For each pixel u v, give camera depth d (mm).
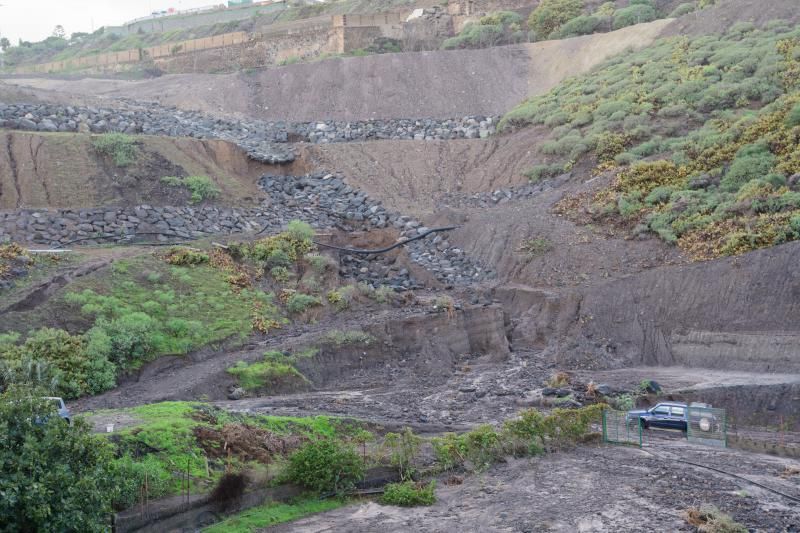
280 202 43125
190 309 29656
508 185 45844
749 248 32438
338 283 35781
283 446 18672
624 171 41719
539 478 19062
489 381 28891
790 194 34156
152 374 26234
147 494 15281
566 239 38344
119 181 37969
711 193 37750
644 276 33750
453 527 16031
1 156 36469
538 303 34906
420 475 19031
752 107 44500
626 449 21766
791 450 21156
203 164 42656
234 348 28703
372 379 29000
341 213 42719
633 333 32188
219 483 16438
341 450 18344
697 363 30219
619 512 16516
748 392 25562
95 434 16094
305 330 31062
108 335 26016
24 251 29844
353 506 17484
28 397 13453
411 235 41312
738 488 18000
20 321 25578
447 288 37500
